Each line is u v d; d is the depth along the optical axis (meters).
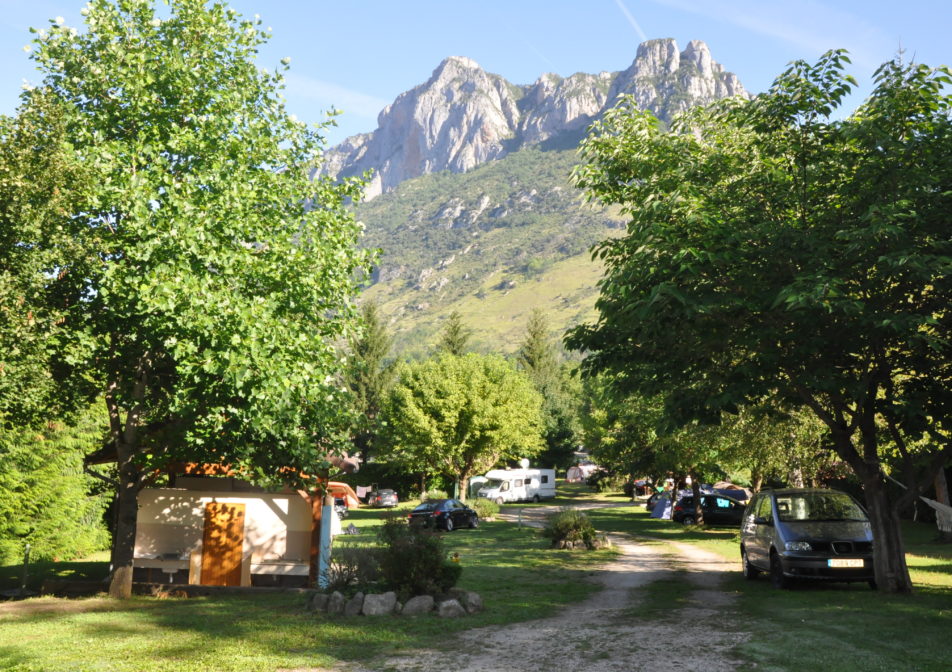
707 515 37.62
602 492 79.62
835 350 12.30
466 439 54.50
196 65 15.12
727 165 13.94
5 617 12.60
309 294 14.77
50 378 12.70
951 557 21.80
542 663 8.71
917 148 11.83
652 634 10.22
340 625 11.33
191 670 8.58
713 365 13.70
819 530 14.54
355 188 16.59
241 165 15.14
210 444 15.08
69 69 14.76
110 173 13.97
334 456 16.42
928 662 8.20
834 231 11.95
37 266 11.11
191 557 17.23
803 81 12.73
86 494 25.77
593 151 15.29
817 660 8.36
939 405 12.59
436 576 12.96
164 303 12.36
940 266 10.08
